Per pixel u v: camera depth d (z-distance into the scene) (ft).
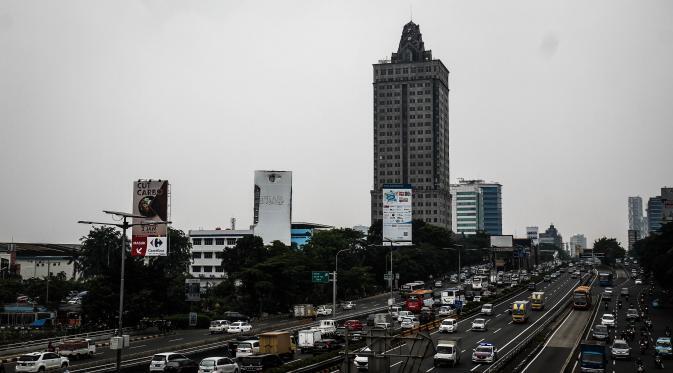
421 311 415.44
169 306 413.59
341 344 264.52
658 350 251.19
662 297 517.96
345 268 586.45
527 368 214.48
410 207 544.62
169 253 651.25
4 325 403.13
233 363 195.42
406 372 127.54
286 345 233.55
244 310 433.07
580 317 391.45
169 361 198.80
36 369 203.82
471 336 311.06
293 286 444.14
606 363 219.41
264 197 618.44
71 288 593.83
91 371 201.87
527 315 378.73
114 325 348.79
